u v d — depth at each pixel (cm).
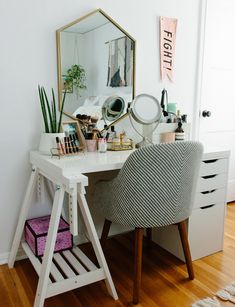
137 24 194
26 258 180
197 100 236
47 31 165
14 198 172
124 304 139
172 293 147
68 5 168
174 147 127
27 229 168
